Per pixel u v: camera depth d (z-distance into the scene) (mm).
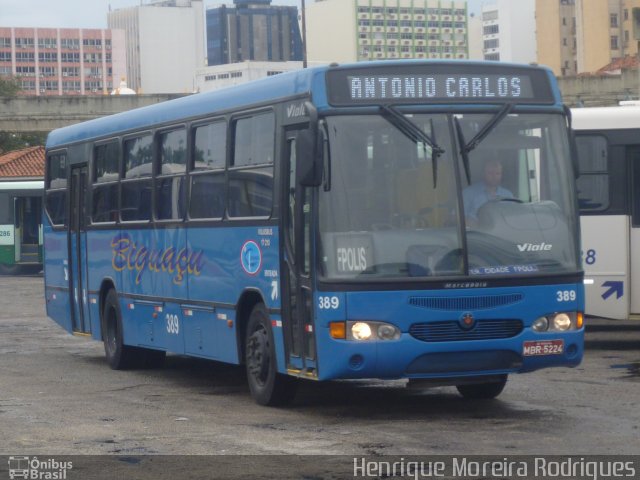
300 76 12883
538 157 12773
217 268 14883
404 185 12297
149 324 17156
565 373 16750
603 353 19547
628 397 14172
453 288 12164
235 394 15250
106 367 18891
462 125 12539
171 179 16406
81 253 20031
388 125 12383
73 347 22406
